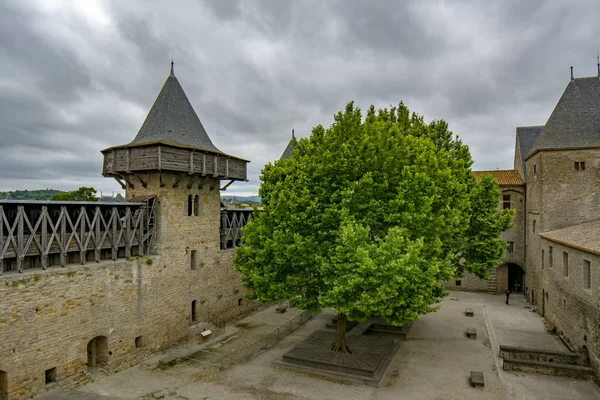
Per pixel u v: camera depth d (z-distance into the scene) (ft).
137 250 73.46
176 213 77.87
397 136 70.18
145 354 71.00
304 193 63.00
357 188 61.67
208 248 86.79
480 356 71.56
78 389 58.70
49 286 56.13
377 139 67.36
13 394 52.11
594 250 59.11
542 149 97.09
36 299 54.60
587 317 64.03
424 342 79.30
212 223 88.07
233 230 98.27
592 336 61.77
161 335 74.43
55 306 56.90
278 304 111.14
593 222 88.69
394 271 51.85
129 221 69.05
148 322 71.72
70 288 58.85
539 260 99.91
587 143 93.56
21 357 52.95
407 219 58.49
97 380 62.18
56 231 58.08
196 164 77.97
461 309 105.60
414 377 62.90
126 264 67.56
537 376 62.69
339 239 58.75
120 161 75.97
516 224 123.65
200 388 59.77
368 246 55.52
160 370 66.49
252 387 59.93
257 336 84.48
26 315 53.52
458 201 72.79
